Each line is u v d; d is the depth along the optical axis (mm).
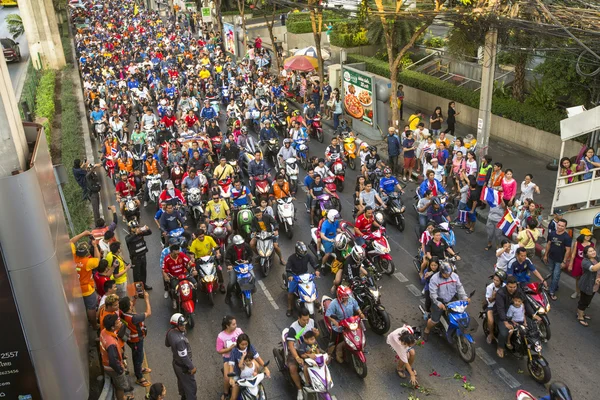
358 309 11914
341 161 21438
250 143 23859
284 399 11406
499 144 24938
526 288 12703
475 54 29516
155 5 89688
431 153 20812
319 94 31828
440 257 14539
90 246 14453
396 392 11461
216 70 38969
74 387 10055
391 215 18422
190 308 13438
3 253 8883
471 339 11961
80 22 77938
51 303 9398
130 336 11359
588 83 20781
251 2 57500
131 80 36344
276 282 15742
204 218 18781
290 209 18141
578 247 13523
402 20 26719
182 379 10758
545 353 12414
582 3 16359
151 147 22875
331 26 40344
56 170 14727
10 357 9414
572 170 17453
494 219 16484
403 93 29062
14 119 10406
